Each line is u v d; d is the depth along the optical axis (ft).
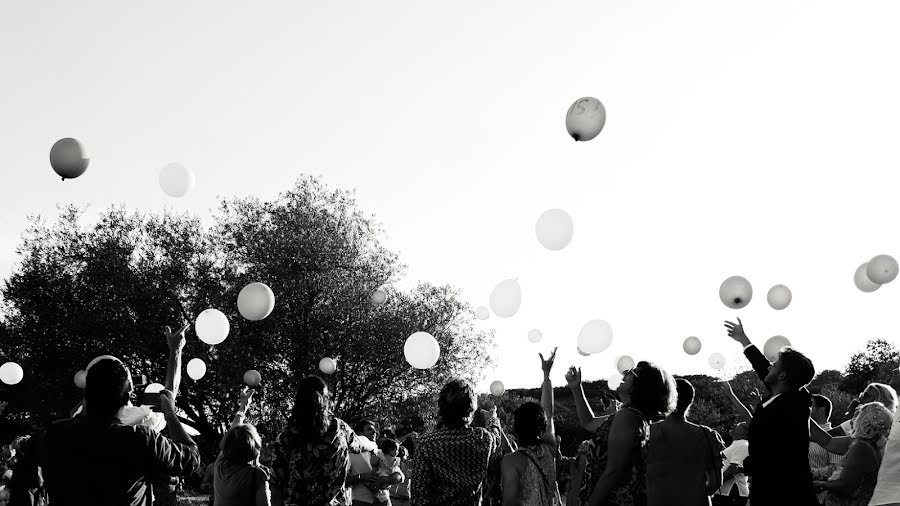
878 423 16.30
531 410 15.71
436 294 86.17
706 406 71.51
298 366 79.20
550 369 19.26
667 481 14.97
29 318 81.35
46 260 83.92
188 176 25.86
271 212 85.05
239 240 83.30
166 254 84.58
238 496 16.30
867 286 25.40
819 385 106.32
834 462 21.68
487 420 20.21
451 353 83.41
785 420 15.05
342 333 80.79
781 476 14.83
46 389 78.89
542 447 15.84
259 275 81.05
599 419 18.29
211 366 78.23
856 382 106.01
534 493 15.24
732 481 26.20
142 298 79.77
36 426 81.20
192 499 60.70
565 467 18.85
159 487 27.84
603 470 13.62
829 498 16.62
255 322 79.41
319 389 13.99
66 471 11.18
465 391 15.21
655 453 15.12
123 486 11.30
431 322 83.05
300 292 80.18
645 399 13.87
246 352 77.71
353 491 26.84
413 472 14.99
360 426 29.81
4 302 83.76
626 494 13.33
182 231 85.61
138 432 11.55
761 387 71.61
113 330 79.15
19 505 14.26
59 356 81.10
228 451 16.40
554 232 21.86
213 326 22.91
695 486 15.02
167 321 80.28
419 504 14.78
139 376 17.38
